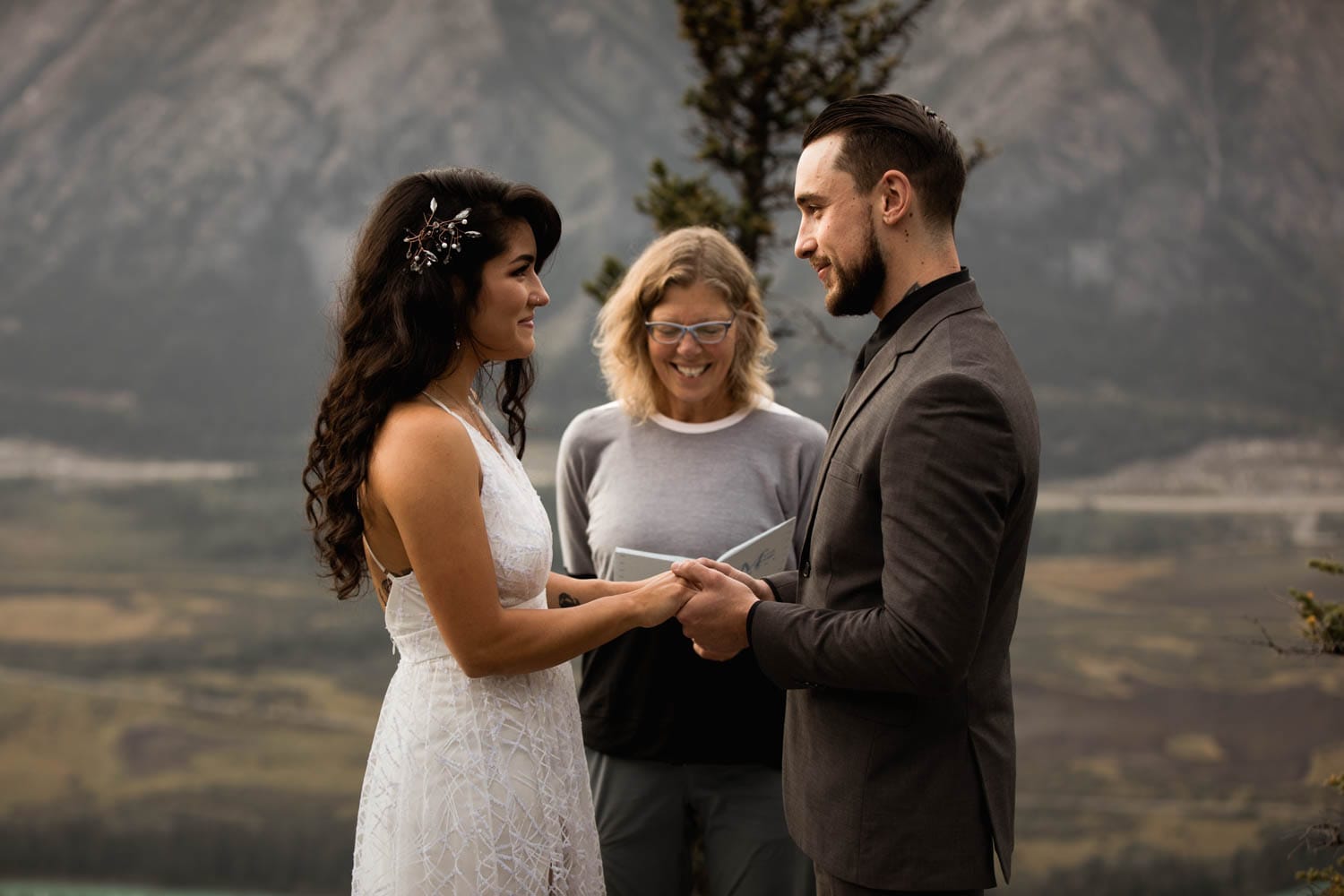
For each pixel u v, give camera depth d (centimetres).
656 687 224
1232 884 6144
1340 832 197
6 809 8000
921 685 144
